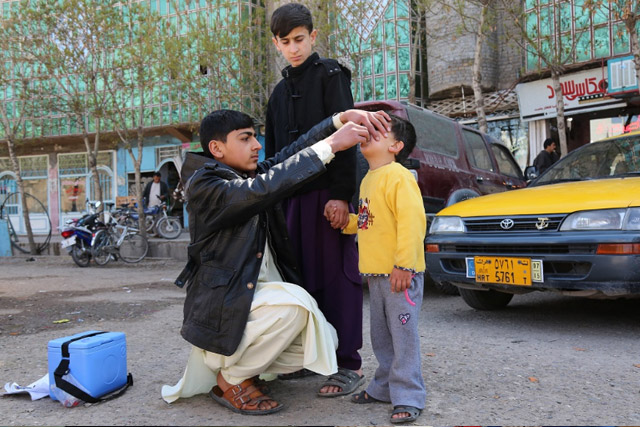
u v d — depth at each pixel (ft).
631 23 26.91
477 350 11.51
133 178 65.41
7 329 14.98
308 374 10.00
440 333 13.34
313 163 7.61
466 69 48.21
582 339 12.36
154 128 59.93
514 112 47.16
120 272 31.94
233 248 7.89
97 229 36.58
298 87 9.42
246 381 8.23
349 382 8.83
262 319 7.57
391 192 7.76
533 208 13.28
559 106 32.86
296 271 8.97
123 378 9.23
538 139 45.73
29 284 25.99
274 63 49.67
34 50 45.78
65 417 8.03
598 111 43.60
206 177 7.94
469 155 23.54
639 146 16.05
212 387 8.73
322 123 8.67
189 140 61.77
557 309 16.16
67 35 43.14
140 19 43.75
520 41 44.96
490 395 8.63
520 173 28.66
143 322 15.58
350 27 44.96
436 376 9.70
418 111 20.44
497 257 13.41
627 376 9.51
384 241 7.91
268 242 8.62
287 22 9.11
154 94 59.52
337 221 8.72
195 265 8.27
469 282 14.07
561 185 14.96
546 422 7.47
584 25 42.01
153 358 11.40
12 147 47.14
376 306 8.16
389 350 8.21
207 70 50.29
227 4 46.52
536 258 12.73
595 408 7.99
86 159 67.72
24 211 47.09
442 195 20.31
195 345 7.81
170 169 65.41
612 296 12.17
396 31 52.08
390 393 7.87
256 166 8.84
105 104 45.24
